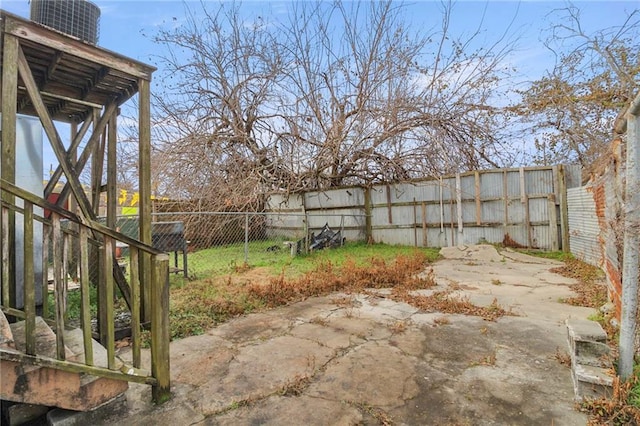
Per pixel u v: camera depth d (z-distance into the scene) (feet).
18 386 5.17
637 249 6.45
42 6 9.68
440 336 10.00
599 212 16.30
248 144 31.86
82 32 10.25
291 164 32.24
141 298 10.89
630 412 5.70
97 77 9.87
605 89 21.80
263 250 28.99
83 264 5.91
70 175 8.82
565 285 16.30
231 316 12.08
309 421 5.98
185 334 10.29
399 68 31.24
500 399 6.60
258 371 7.89
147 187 10.68
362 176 34.81
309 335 10.19
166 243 17.47
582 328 7.35
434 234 30.27
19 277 8.43
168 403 6.62
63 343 5.60
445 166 30.22
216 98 30.71
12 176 7.47
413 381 7.36
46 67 9.21
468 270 20.72
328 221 35.55
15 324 7.09
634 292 6.40
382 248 29.91
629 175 6.60
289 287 15.06
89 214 9.24
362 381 7.38
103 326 8.89
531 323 10.99
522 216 26.32
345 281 16.67
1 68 8.21
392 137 31.73
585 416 5.97
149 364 8.36
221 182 30.42
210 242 30.86
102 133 12.06
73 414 5.88
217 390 7.06
